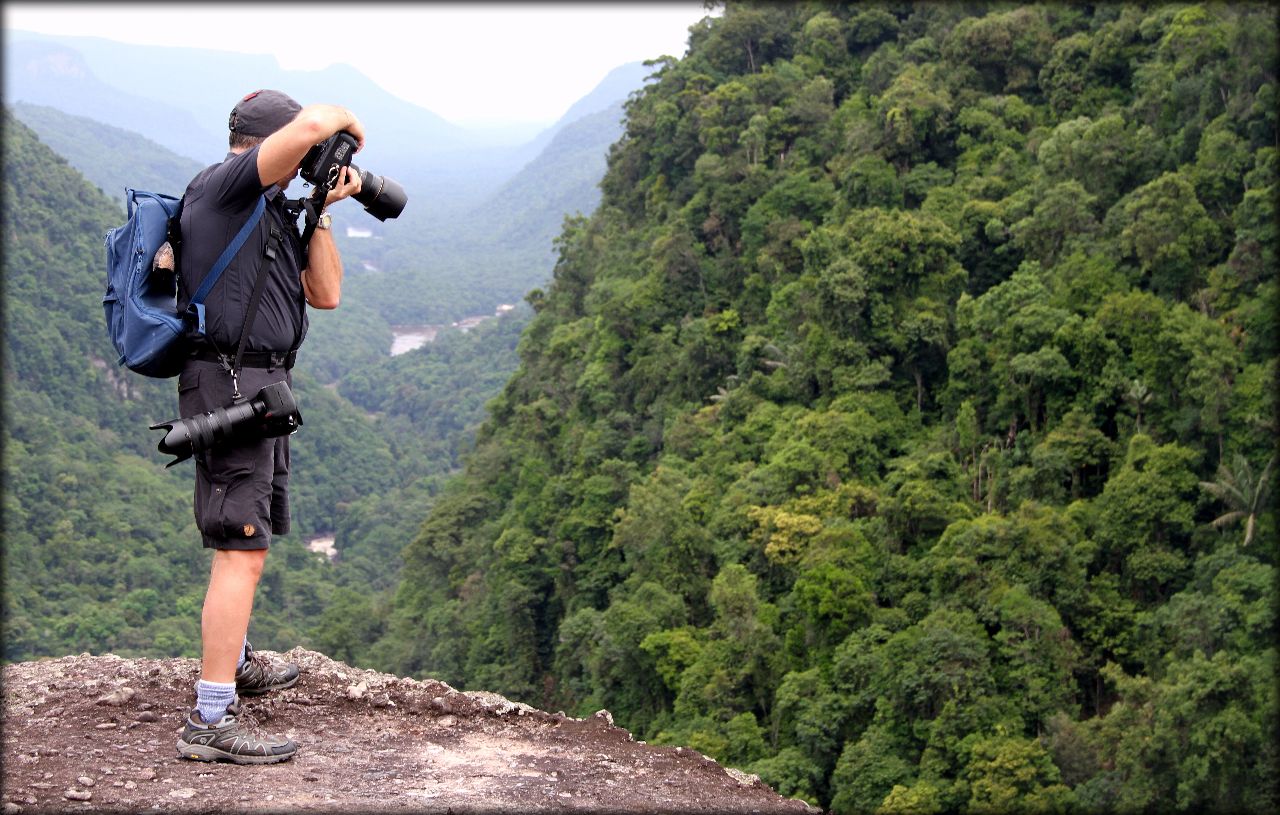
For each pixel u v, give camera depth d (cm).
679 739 3675
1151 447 4225
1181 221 5006
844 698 3494
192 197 447
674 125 8206
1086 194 5550
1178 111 6072
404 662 6262
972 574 3794
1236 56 5603
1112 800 3048
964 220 6006
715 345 6288
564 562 5769
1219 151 5366
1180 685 3150
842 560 3934
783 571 4291
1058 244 5584
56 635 7125
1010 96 6975
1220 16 6094
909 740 3400
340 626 6794
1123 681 3456
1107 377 4659
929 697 3347
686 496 4975
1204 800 3014
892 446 5047
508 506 7262
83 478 10031
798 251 6469
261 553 468
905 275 5409
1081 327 4744
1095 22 7244
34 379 11944
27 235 13238
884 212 5791
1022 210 5894
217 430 438
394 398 19675
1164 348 4578
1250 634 3400
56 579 8300
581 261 9056
